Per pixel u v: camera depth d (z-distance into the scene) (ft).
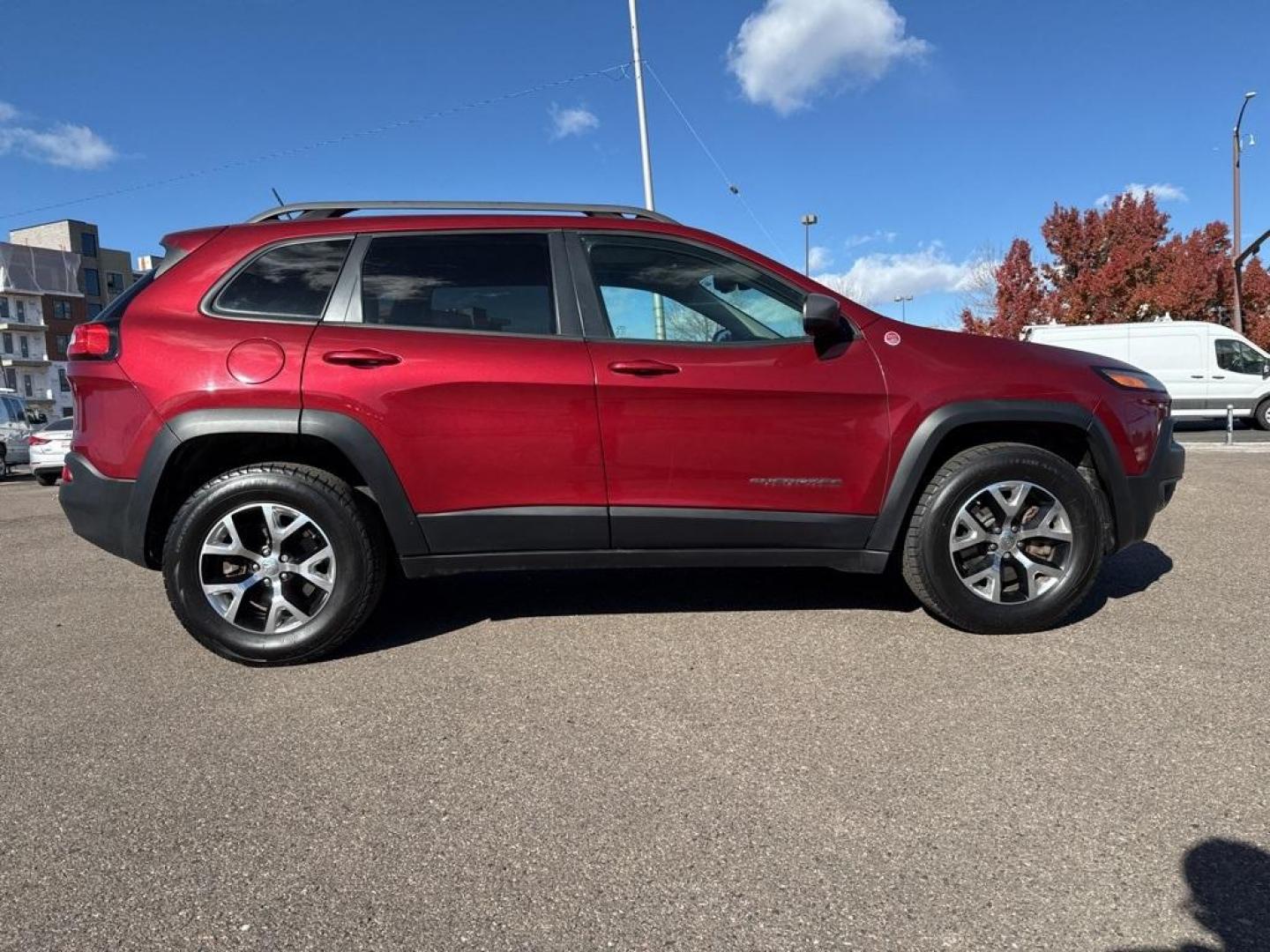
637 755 8.62
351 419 10.71
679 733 9.08
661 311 11.60
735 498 11.37
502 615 13.29
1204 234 85.92
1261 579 14.47
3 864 6.99
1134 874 6.54
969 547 11.56
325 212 11.87
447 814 7.61
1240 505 22.03
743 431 11.23
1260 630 11.79
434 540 11.19
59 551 20.98
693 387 11.07
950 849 6.91
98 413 11.03
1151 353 58.70
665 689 10.21
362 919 6.24
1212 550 16.72
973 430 12.01
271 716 9.75
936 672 10.52
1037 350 12.20
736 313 11.71
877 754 8.49
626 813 7.56
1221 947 5.73
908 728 9.02
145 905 6.44
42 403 229.45
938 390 11.40
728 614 13.05
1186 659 10.75
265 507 10.93
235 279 11.23
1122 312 85.46
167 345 10.78
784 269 11.91
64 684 10.89
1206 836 7.00
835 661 10.94
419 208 11.89
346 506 11.02
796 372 11.28
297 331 10.95
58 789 8.19
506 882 6.63
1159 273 84.38
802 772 8.18
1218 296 83.97
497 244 11.63
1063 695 9.77
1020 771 8.08
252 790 8.10
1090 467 12.26
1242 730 8.80
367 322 11.16
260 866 6.91
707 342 11.49
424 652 11.69
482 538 11.25
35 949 5.96
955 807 7.52
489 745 8.91
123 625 13.60
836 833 7.17
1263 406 57.31
